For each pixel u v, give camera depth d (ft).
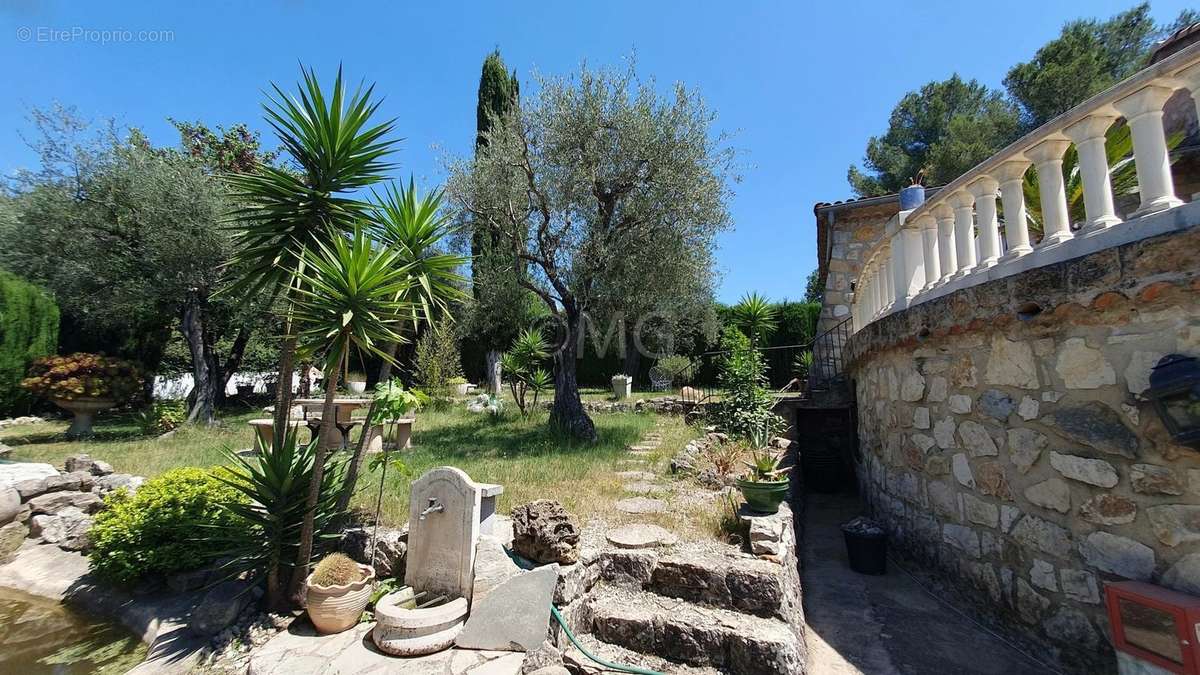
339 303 10.83
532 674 8.41
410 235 13.73
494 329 36.09
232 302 38.58
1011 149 9.78
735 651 9.14
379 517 14.40
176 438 31.04
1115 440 8.09
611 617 10.16
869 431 18.78
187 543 12.89
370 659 8.96
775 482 12.65
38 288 39.40
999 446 10.56
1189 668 6.50
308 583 10.15
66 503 17.47
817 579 14.30
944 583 12.61
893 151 74.43
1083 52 55.72
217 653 9.95
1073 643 8.77
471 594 10.19
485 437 29.04
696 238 29.50
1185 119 15.78
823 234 37.01
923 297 13.44
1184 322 7.09
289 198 12.70
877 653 10.35
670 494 16.37
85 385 31.04
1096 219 8.42
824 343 33.60
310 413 30.76
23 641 11.49
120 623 12.16
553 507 11.21
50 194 34.06
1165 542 7.42
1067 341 8.89
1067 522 8.94
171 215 33.50
